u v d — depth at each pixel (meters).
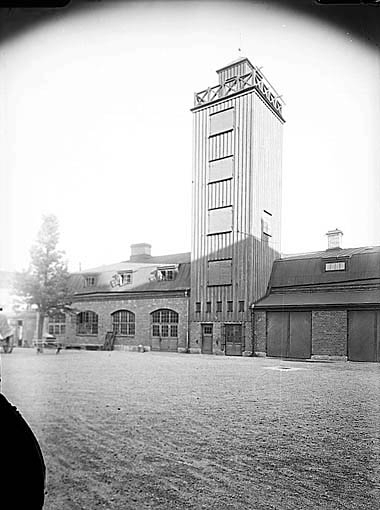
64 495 5.20
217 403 5.48
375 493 4.79
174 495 5.09
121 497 5.16
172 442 5.35
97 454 5.47
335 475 4.91
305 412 5.20
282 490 4.96
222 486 5.05
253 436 5.24
